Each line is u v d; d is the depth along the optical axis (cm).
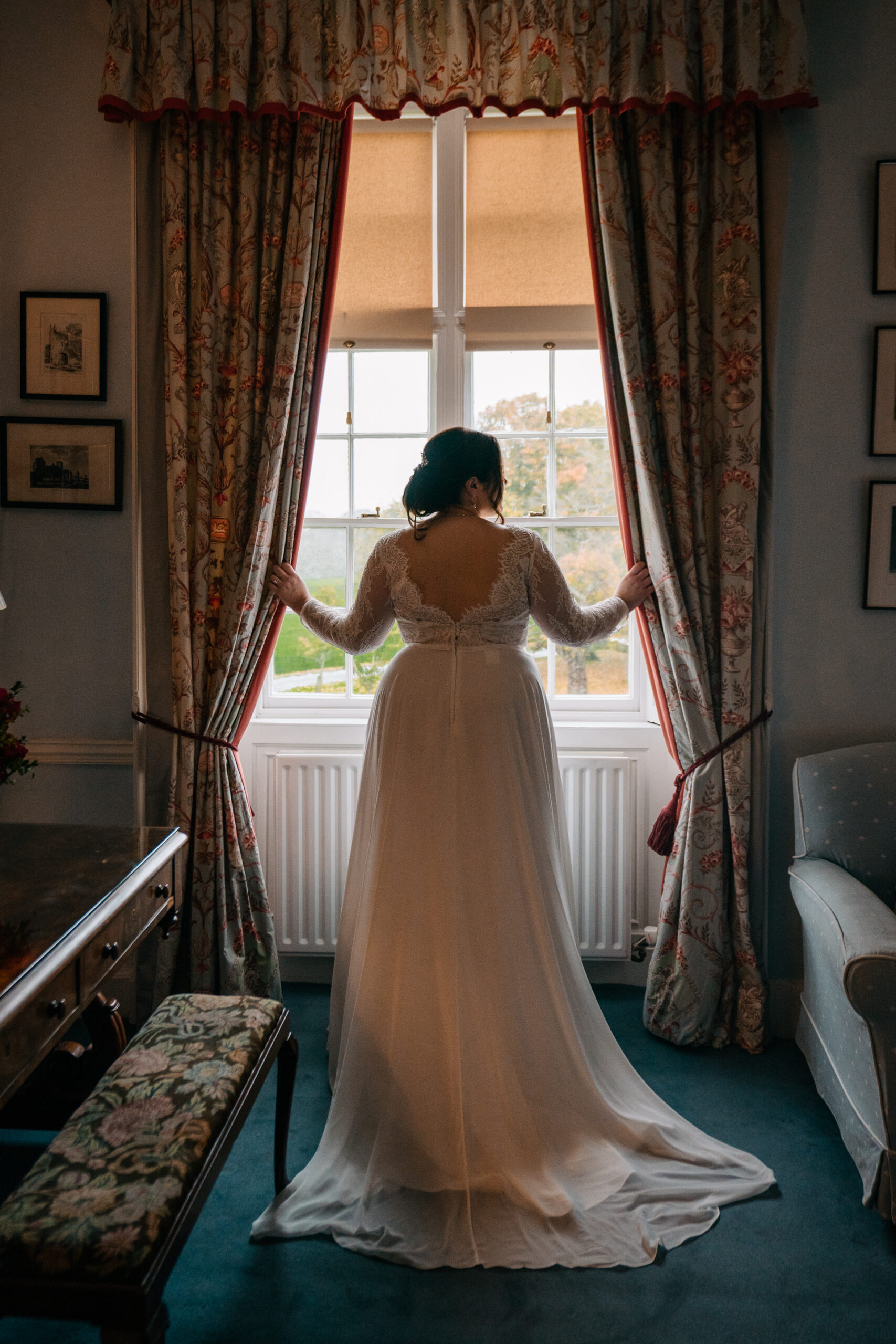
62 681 278
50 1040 131
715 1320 159
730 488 254
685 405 256
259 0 247
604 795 286
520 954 200
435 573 205
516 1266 171
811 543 269
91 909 145
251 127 253
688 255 252
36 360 271
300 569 302
